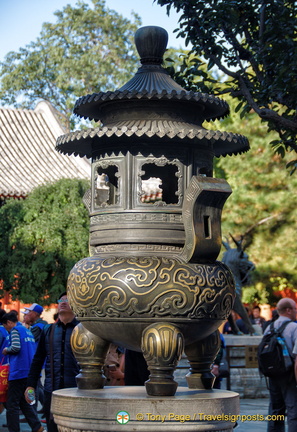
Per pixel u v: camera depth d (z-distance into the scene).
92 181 4.25
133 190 4.01
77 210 21.50
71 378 6.21
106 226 4.07
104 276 3.85
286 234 21.48
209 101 4.05
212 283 3.87
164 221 3.97
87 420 3.81
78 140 4.11
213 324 3.96
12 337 8.47
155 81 4.24
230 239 21.58
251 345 12.37
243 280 13.59
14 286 21.50
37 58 39.19
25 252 21.16
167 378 3.81
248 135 21.31
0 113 31.59
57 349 6.23
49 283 21.42
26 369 8.49
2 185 26.03
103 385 4.29
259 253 21.59
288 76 6.44
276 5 6.70
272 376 6.91
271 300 23.59
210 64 6.86
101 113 4.46
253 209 21.31
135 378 5.68
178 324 3.83
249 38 7.01
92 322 3.98
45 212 21.50
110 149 4.09
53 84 40.09
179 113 4.13
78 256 21.30
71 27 39.62
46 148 30.25
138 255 3.93
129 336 3.91
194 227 3.86
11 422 8.41
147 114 4.11
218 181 3.91
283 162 21.28
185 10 6.72
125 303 3.79
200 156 4.12
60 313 6.29
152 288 3.77
